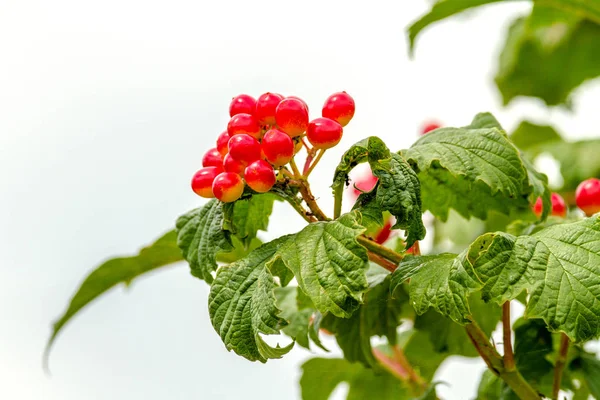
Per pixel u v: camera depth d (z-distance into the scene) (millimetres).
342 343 854
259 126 792
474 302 857
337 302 762
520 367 849
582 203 839
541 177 840
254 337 769
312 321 854
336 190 791
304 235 779
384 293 844
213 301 779
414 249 825
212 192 799
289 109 780
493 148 804
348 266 765
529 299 761
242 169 788
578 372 850
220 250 809
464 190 849
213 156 807
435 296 769
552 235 772
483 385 859
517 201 849
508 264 766
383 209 779
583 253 765
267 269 771
